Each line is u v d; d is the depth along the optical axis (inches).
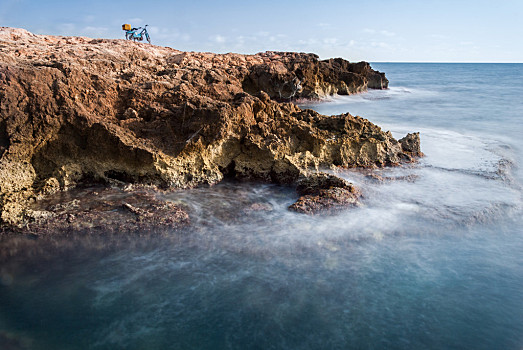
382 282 263.3
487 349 209.3
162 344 211.3
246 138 434.9
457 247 307.0
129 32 1100.5
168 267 277.4
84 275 267.4
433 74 3698.3
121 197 371.2
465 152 570.9
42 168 394.9
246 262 284.2
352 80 1578.5
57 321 225.9
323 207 359.6
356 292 253.1
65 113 395.5
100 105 437.4
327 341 214.1
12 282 257.9
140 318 229.5
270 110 493.7
